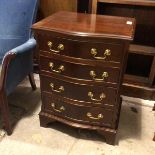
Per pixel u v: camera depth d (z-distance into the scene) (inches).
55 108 57.9
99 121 55.4
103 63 47.1
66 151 55.6
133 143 58.0
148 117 67.0
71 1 67.4
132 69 80.0
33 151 55.5
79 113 55.4
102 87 50.3
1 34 61.4
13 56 50.4
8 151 55.4
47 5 70.1
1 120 63.7
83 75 49.8
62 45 47.7
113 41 43.9
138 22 72.0
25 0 58.9
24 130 61.2
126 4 65.5
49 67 52.4
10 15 60.1
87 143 57.7
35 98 74.2
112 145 57.1
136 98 74.1
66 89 53.2
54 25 48.8
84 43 45.6
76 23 50.3
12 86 57.4
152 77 70.5
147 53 66.2
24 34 61.6
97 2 64.3
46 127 62.1
